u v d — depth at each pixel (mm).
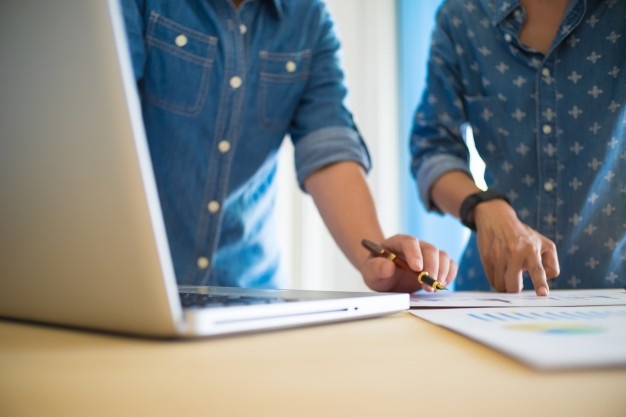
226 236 964
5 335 355
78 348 311
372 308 436
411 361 273
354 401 211
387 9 2227
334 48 1074
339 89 1048
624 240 1004
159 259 302
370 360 276
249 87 961
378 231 894
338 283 2191
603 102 1021
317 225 2203
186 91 934
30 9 309
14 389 233
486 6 1116
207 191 938
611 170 1018
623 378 229
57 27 298
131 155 289
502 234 842
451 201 1017
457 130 1147
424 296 709
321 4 1072
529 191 1071
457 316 442
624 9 1016
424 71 2160
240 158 966
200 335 318
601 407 203
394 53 2215
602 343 282
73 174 313
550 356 248
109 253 311
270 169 1029
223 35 938
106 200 302
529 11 1079
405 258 717
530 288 1032
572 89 1039
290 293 500
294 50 1007
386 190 2166
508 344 281
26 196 345
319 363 271
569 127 1038
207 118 941
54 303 364
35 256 356
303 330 380
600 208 1013
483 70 1108
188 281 927
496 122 1095
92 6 283
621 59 1017
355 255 861
